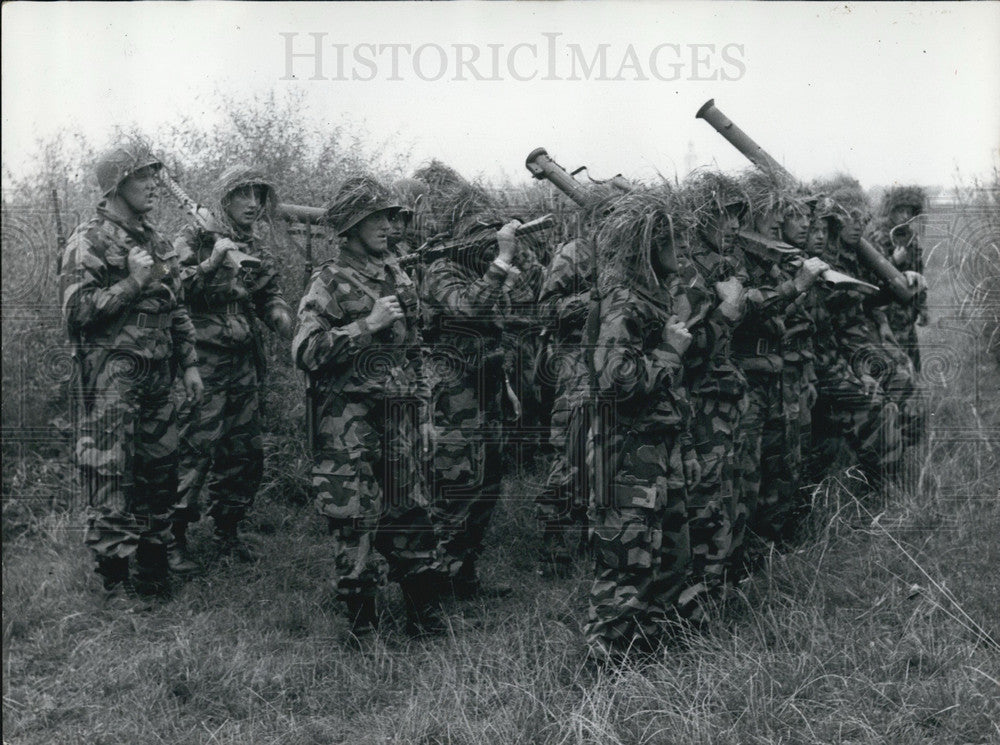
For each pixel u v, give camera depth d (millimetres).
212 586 5508
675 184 4926
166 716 4125
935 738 3781
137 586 5285
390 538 4719
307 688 4387
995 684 4035
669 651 4367
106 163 5117
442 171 5750
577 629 4852
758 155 5941
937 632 4477
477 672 4227
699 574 4715
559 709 3955
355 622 4738
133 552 5195
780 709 3896
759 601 4914
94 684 4398
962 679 4055
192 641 4699
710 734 3688
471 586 5418
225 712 4230
